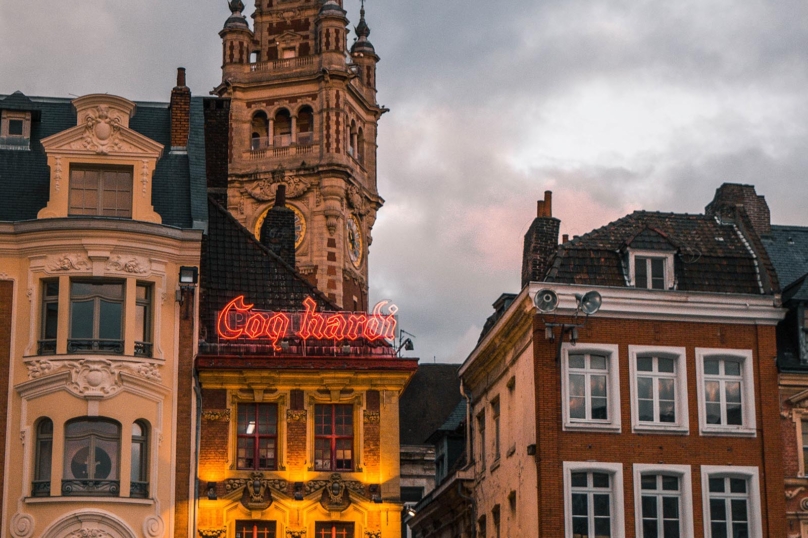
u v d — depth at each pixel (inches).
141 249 2272.4
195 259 2301.9
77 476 2187.5
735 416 2321.6
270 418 2282.2
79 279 2257.6
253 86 5561.0
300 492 2239.2
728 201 2682.1
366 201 5753.0
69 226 2257.6
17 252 2272.4
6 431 2203.5
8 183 2368.4
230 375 2269.9
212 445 2245.3
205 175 2432.3
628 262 2373.3
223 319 2315.5
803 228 2696.9
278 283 2466.8
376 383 2294.5
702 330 2327.8
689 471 2271.2
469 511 2691.9
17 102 2470.5
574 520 2234.3
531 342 2306.8
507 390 2464.3
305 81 5531.5
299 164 5447.8
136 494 2192.4
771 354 2338.8
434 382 3752.5
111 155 2338.8
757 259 2412.6
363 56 5915.4
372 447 2272.4
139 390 2222.0
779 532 2271.2
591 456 2251.5
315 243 5398.6
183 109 2485.2
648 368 2314.2
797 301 2384.4
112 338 2245.3
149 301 2274.9
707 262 2402.8
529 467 2290.8
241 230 2518.5
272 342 2314.2
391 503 2252.7
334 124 5492.1
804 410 2330.2
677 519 2263.8
